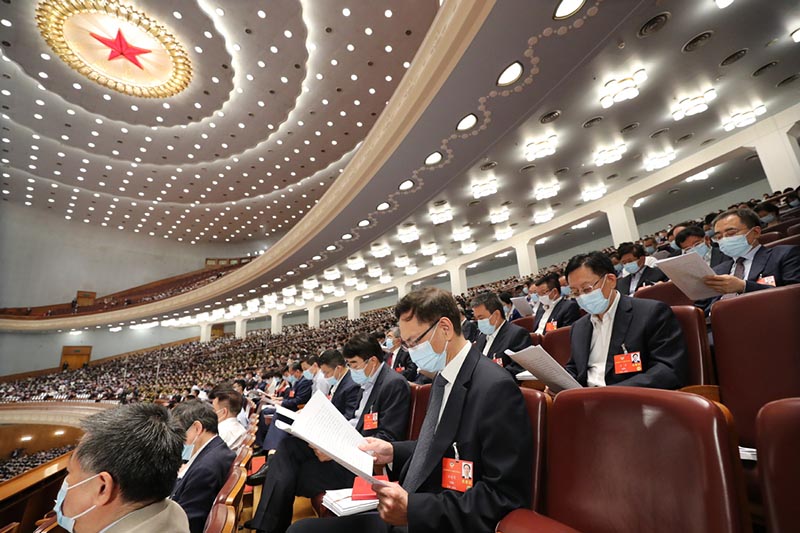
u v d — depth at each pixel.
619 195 9.95
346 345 2.37
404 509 0.96
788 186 7.07
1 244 20.39
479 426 1.08
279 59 10.59
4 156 15.55
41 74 11.43
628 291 3.55
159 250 24.98
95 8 9.56
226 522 1.06
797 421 0.65
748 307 1.32
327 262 14.20
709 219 4.34
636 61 5.01
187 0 9.08
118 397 14.70
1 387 18.94
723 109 6.72
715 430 0.73
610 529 0.82
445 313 1.28
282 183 17.53
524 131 6.29
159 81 11.75
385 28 9.65
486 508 0.94
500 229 11.97
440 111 5.33
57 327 20.77
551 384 1.51
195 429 1.93
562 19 4.02
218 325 28.59
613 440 0.89
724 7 4.28
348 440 1.26
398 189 7.90
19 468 13.18
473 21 4.04
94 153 15.32
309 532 1.24
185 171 16.44
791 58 5.44
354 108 12.65
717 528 0.67
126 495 0.88
